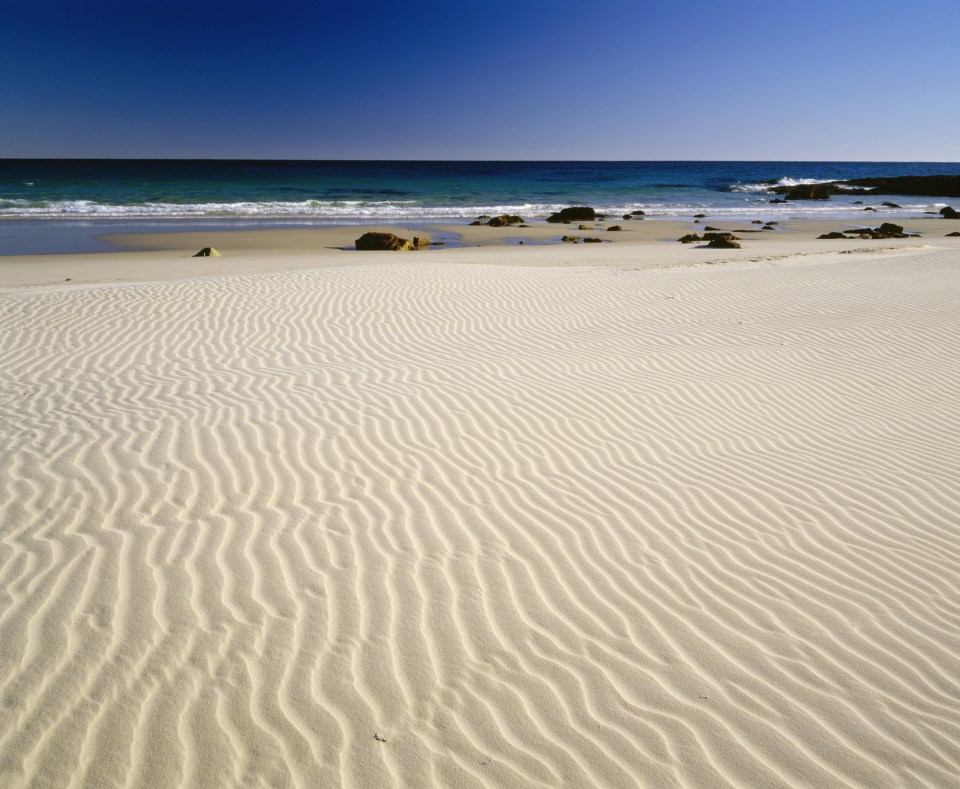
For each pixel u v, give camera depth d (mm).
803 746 3178
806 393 8367
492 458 6113
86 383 7812
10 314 10828
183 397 7320
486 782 2924
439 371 8586
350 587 4164
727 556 4781
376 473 5676
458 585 4266
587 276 15344
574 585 4348
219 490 5227
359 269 15445
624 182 85375
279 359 9008
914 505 5652
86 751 2965
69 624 3688
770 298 13398
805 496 5742
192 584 4074
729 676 3617
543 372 8688
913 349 10164
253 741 3064
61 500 4965
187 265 19969
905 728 3299
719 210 52844
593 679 3553
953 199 69125
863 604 4293
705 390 8297
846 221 43312
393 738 3125
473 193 64000
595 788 2916
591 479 5844
